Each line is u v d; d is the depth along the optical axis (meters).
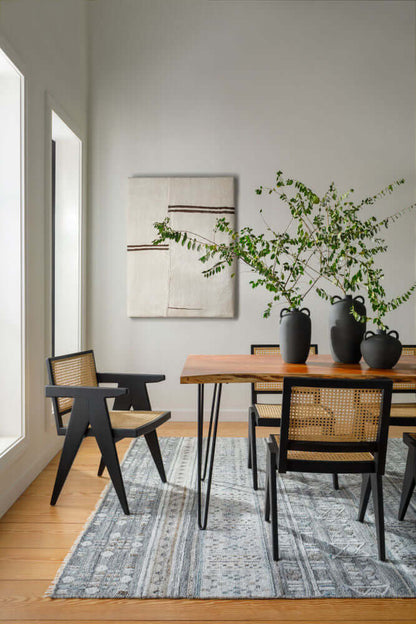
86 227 4.17
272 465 1.97
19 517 2.34
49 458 3.15
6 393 2.67
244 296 4.19
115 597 1.71
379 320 2.21
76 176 3.97
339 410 1.90
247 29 4.20
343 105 4.17
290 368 2.28
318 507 2.45
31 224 2.79
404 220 4.16
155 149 4.20
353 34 4.18
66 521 2.30
